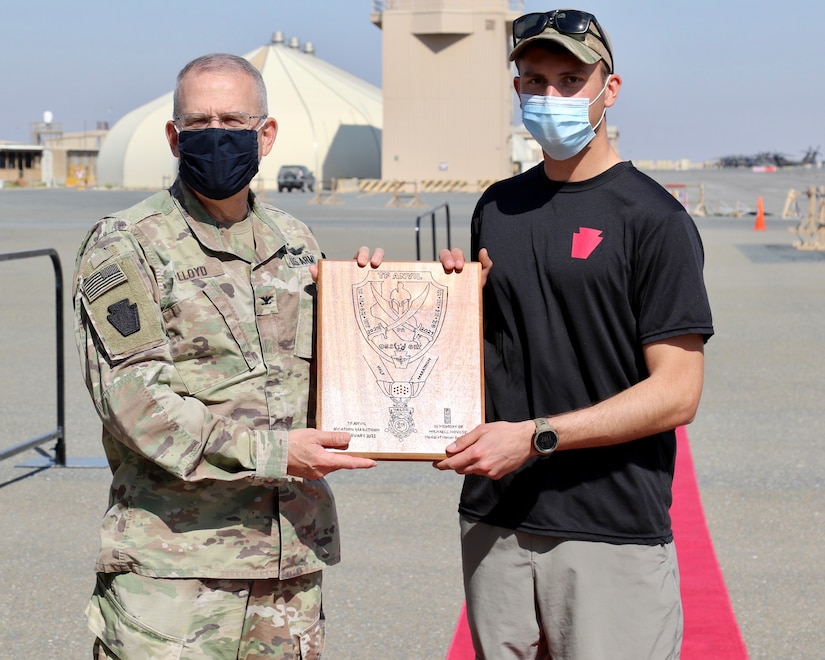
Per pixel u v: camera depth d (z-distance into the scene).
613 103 2.88
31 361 10.02
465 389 2.82
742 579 4.80
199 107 2.76
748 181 69.31
